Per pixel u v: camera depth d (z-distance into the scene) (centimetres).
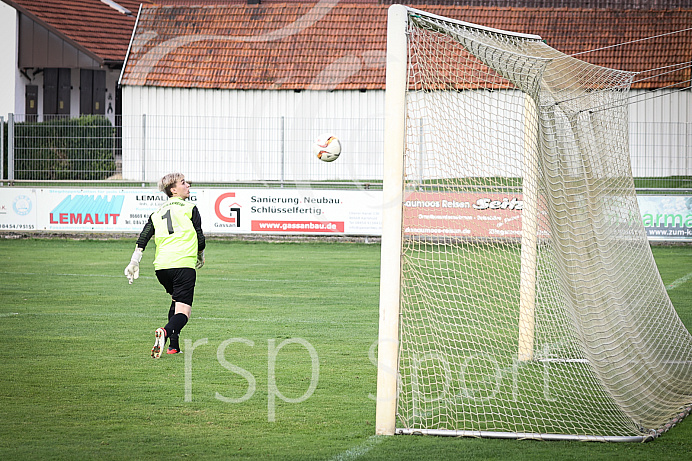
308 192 6506
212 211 6562
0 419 1986
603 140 2842
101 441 1825
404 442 1842
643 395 2169
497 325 3194
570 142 2678
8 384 2320
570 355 2714
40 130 6638
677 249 6169
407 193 2484
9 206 6644
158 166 6712
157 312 3572
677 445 1848
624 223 2877
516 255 4422
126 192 6600
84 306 3728
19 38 11575
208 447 1788
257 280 4631
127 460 1698
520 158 3288
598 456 1753
